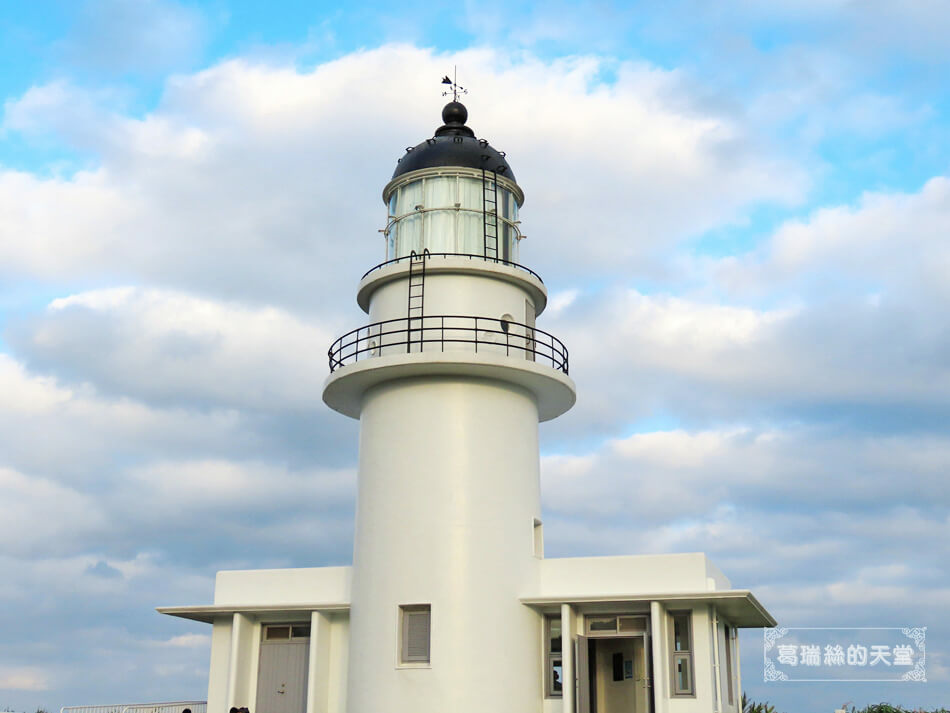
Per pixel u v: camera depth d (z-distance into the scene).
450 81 33.00
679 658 27.11
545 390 29.58
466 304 29.05
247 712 27.80
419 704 25.84
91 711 30.77
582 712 26.78
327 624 29.78
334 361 29.50
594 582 28.19
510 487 28.06
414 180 30.66
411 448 27.77
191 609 30.28
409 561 26.94
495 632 26.67
